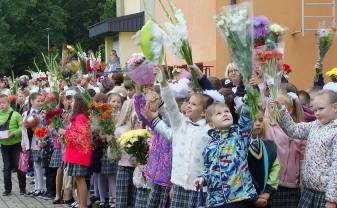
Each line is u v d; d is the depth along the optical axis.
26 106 13.85
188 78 7.93
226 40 5.11
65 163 8.82
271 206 5.94
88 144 8.48
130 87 8.37
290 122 5.80
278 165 5.33
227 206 5.04
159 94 6.72
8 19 52.41
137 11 24.56
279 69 5.86
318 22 13.01
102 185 9.32
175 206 5.86
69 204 10.14
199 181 5.25
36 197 10.97
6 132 11.09
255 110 5.02
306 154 5.55
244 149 5.09
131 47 24.06
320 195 5.42
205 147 5.36
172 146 6.08
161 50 5.72
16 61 53.34
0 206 10.16
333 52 13.10
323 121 5.43
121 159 8.07
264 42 6.25
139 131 7.26
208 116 5.27
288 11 13.00
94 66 13.43
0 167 15.65
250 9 5.12
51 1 55.91
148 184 6.89
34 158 10.91
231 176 5.04
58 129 9.66
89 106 8.40
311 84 13.06
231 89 7.30
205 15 13.86
